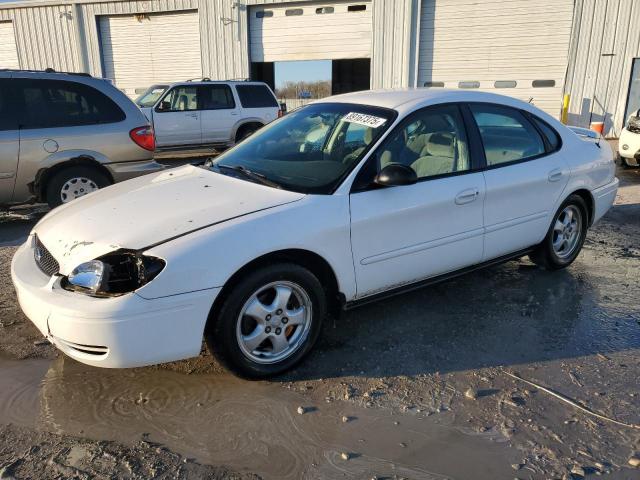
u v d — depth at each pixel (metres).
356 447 2.60
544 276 4.87
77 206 3.58
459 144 3.95
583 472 2.44
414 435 2.70
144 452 2.56
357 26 17.36
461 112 4.03
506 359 3.43
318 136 3.89
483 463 2.50
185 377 3.21
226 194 3.35
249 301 3.01
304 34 17.97
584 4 15.24
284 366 3.20
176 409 2.90
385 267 3.53
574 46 15.57
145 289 2.69
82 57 20.17
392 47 17.16
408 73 17.23
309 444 2.62
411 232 3.60
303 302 3.23
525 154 4.40
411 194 3.57
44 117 6.27
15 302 4.23
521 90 16.38
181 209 3.17
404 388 3.10
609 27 15.20
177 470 2.45
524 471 2.45
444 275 3.95
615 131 15.83
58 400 2.98
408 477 2.41
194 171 3.97
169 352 2.79
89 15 19.67
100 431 2.72
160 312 2.72
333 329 3.80
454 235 3.85
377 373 3.25
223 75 19.00
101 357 2.73
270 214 3.06
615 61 15.36
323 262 3.27
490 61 16.45
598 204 5.04
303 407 2.91
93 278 2.76
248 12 18.30
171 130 12.38
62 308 2.71
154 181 3.85
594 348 3.57
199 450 2.58
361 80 24.45
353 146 3.61
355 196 3.35
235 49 18.64
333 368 3.31
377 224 3.41
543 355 3.48
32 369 3.29
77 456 2.53
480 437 2.68
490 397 3.02
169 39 19.30
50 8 19.88
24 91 6.19
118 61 20.09
